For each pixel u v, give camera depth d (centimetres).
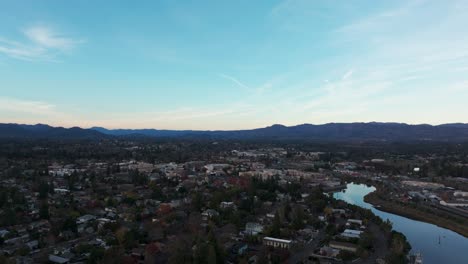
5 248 18438
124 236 19075
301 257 18412
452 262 19200
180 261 16325
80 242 19688
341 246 19638
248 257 17625
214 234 19300
